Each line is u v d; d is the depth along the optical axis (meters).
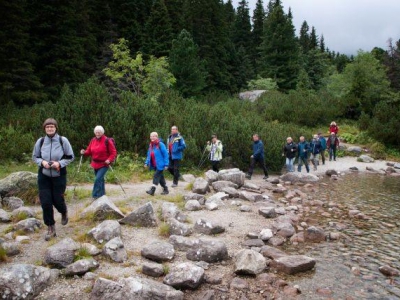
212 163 13.88
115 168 12.66
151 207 7.03
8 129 15.23
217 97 38.47
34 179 8.46
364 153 23.39
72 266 4.72
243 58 52.41
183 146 10.91
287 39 48.34
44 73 25.78
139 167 13.02
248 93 38.72
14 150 13.01
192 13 46.72
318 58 61.28
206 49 44.03
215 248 5.57
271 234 6.90
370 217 8.91
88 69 31.91
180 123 16.27
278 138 17.91
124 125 14.02
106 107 14.60
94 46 32.25
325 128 29.11
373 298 4.70
